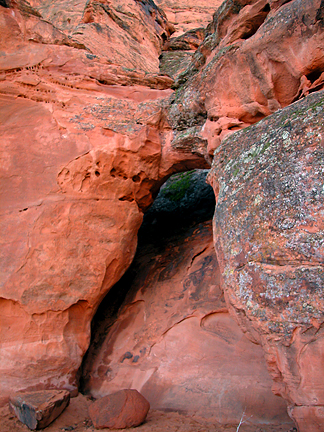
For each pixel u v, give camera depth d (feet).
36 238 14.96
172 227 22.65
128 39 30.30
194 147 16.96
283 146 9.46
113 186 16.65
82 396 14.83
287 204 8.75
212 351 14.28
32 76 16.88
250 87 13.71
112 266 16.61
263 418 11.53
